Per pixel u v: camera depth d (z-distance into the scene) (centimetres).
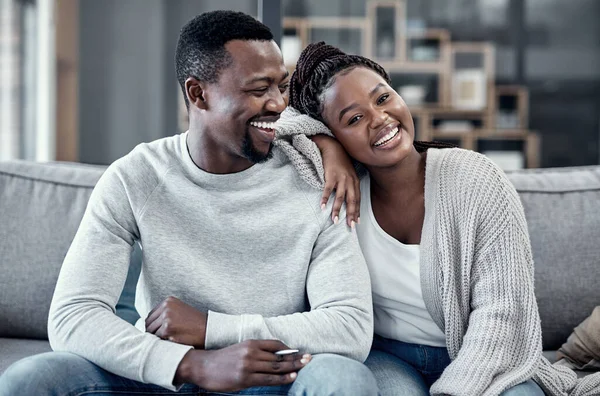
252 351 115
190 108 138
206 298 135
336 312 125
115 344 119
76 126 634
